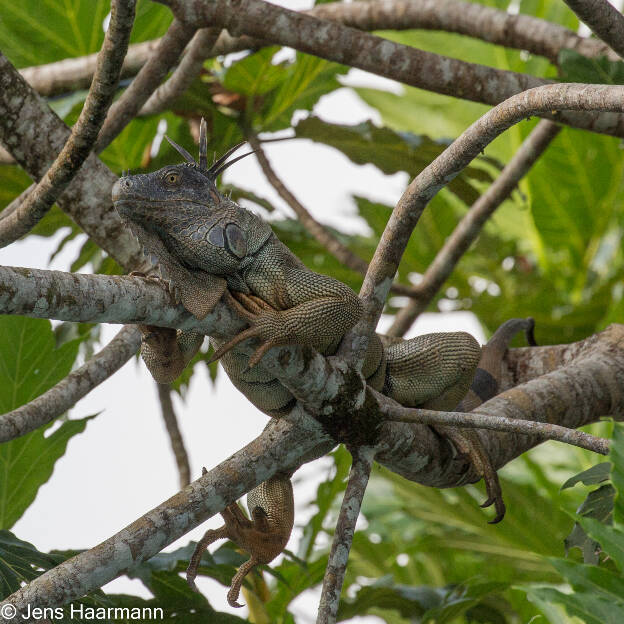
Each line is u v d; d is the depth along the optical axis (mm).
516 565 12055
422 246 15898
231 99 11578
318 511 10172
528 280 15992
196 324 6336
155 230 6422
